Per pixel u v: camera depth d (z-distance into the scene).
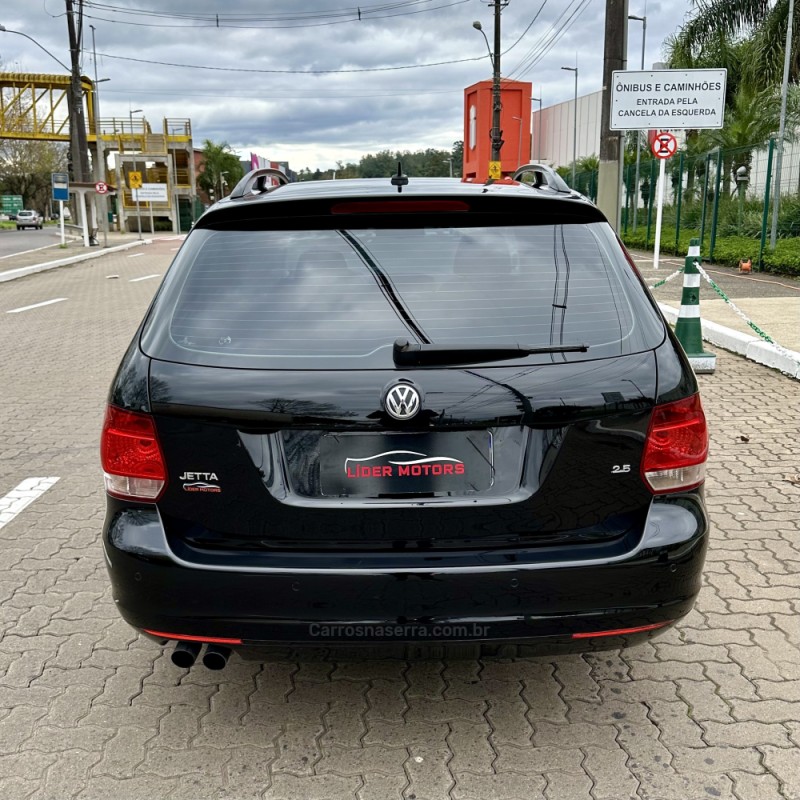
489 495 2.35
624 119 14.33
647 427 2.39
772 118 19.78
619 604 2.39
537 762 2.61
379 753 2.66
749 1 21.56
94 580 3.91
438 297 2.47
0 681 3.08
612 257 2.67
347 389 2.30
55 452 5.98
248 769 2.59
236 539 2.40
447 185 2.93
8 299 16.00
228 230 2.72
